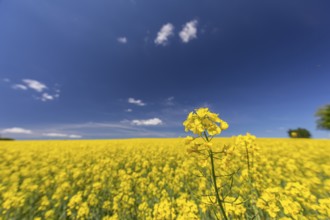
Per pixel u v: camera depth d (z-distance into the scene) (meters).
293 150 10.06
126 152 12.22
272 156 8.67
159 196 5.15
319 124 19.48
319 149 9.62
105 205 4.74
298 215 2.73
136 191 5.77
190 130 1.88
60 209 5.11
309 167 5.86
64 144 17.41
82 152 12.16
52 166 8.60
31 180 6.29
